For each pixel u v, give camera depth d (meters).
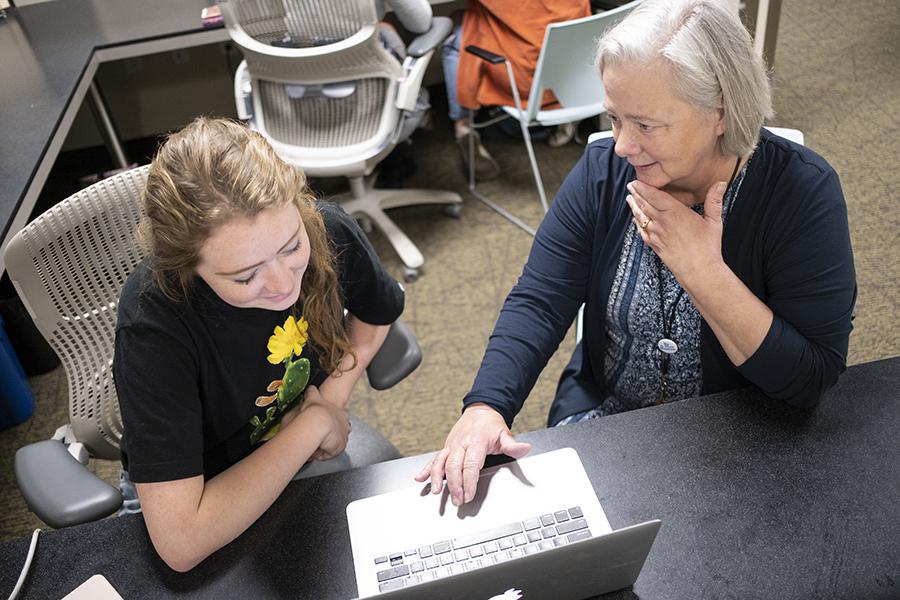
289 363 1.18
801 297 1.13
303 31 2.29
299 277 0.99
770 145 1.13
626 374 1.39
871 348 2.19
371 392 2.28
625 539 0.84
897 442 1.06
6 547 1.04
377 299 1.32
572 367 1.56
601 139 1.42
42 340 2.39
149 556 1.01
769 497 1.01
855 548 0.94
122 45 2.54
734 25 0.96
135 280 1.04
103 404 1.43
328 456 1.22
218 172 0.88
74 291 1.34
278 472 1.07
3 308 2.30
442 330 2.45
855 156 2.87
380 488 1.07
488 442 1.10
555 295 1.33
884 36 3.53
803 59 3.45
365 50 2.27
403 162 3.12
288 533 1.02
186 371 1.04
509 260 2.68
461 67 2.70
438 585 0.80
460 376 2.29
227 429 1.19
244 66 2.59
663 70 0.96
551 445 1.10
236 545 1.01
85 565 1.01
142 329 1.01
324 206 1.21
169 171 0.89
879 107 3.10
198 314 1.04
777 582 0.92
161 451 1.01
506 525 1.00
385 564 0.97
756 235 1.14
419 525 1.01
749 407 1.12
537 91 2.40
